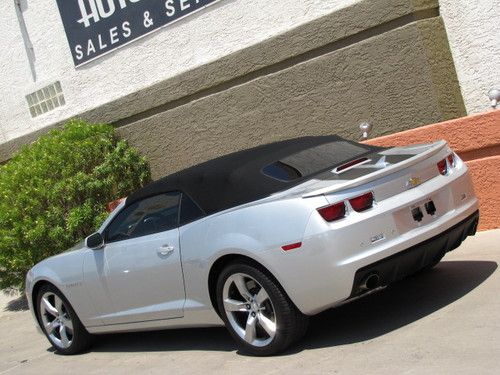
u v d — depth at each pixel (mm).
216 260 5539
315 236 4988
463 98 8727
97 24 11539
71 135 11070
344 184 5090
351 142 6504
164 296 6086
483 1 8359
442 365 4527
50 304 7340
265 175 5770
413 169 5430
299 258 5047
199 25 10344
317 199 5062
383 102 8844
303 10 9305
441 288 6207
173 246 5910
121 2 11133
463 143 7656
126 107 11328
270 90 9727
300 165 5879
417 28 8469
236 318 5598
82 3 11648
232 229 5414
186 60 10594
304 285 5070
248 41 9891
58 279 7012
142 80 11188
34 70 12773
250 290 5480
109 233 6629
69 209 10383
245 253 5277
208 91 10422
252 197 5633
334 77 9156
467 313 5391
